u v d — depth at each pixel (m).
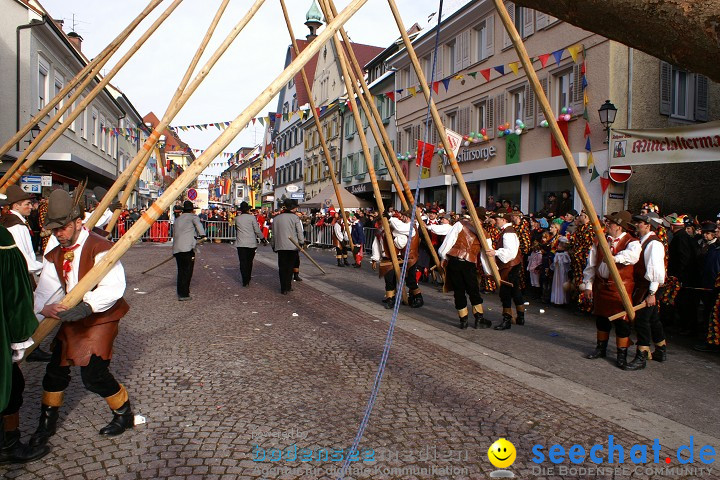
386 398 4.79
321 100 40.88
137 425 4.05
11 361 3.06
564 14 1.98
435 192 24.08
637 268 6.13
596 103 14.80
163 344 6.54
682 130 11.12
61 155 21.06
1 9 19.34
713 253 7.64
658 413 4.68
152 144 4.89
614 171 13.22
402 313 9.22
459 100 21.78
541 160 16.88
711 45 1.66
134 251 20.88
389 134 27.94
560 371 5.90
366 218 21.36
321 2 7.68
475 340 7.29
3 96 19.50
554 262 10.23
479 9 19.81
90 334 3.68
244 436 3.90
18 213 6.07
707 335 6.99
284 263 11.04
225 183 80.88
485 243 7.22
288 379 5.26
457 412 4.50
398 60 26.05
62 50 23.66
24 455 3.43
